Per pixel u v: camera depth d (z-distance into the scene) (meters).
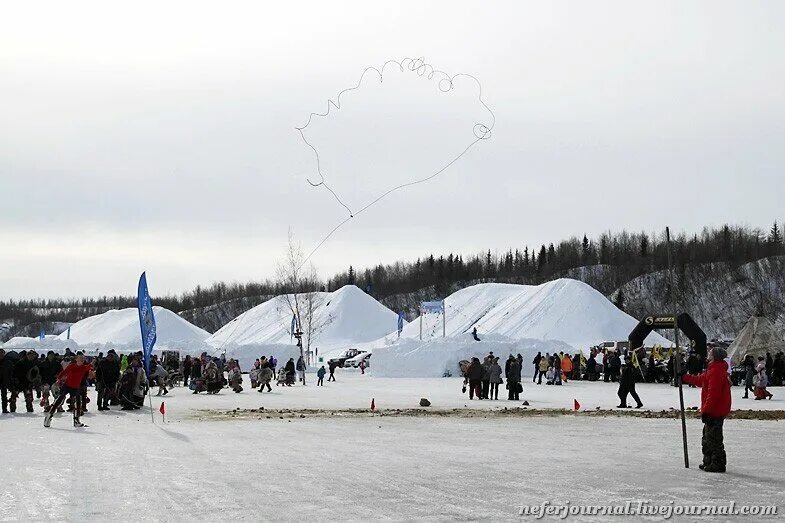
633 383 32.78
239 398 39.47
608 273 170.62
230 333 125.50
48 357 30.00
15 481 13.16
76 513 10.53
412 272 190.75
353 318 122.00
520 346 69.69
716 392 14.20
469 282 183.62
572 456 16.56
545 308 94.25
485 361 38.44
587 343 87.00
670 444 19.00
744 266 158.38
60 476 13.68
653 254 173.88
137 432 22.02
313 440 19.86
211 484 12.78
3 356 28.78
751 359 38.59
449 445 18.73
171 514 10.41
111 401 33.81
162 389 42.88
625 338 88.81
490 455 16.70
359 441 19.64
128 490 12.24
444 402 36.16
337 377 69.19
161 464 15.20
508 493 11.94
